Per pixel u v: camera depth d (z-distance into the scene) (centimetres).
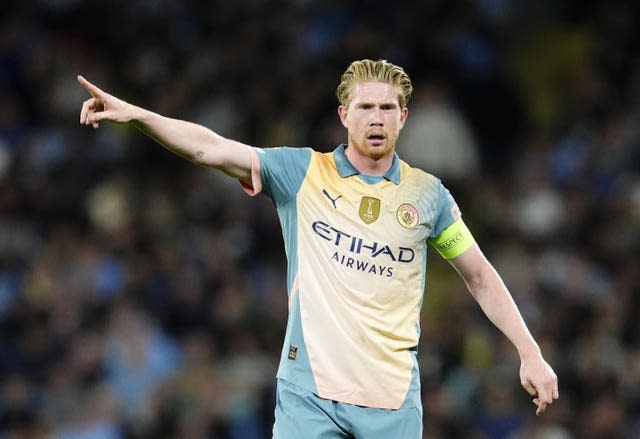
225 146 2216
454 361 5016
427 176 2270
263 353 5106
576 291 5525
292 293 2216
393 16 6688
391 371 2181
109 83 6606
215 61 6588
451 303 5394
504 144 6562
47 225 5759
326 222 2212
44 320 5172
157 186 5962
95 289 5319
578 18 7369
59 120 6309
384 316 2189
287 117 6175
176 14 6862
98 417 4722
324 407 2164
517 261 5700
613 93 6900
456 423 4753
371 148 2209
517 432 4825
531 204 6072
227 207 5778
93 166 6047
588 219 6012
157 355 5056
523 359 2262
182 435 4750
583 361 5116
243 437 4825
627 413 4962
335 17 6744
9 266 5497
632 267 5719
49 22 6788
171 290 5309
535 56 7219
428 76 6456
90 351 4988
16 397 4847
